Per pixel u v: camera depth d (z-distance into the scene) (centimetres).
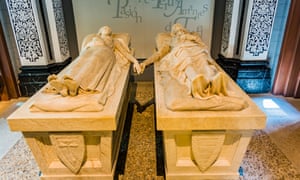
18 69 250
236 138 117
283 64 230
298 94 235
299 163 146
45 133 114
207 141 115
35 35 225
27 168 145
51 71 242
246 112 109
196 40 175
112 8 246
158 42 214
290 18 212
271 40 236
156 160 152
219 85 112
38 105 111
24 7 214
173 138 115
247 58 237
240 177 134
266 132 179
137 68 175
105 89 131
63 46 252
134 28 255
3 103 239
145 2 244
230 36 234
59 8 239
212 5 243
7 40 234
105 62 151
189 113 108
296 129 183
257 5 214
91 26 254
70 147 117
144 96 248
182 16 250
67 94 117
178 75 141
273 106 221
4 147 167
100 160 124
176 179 130
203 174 129
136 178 137
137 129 187
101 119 106
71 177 129
